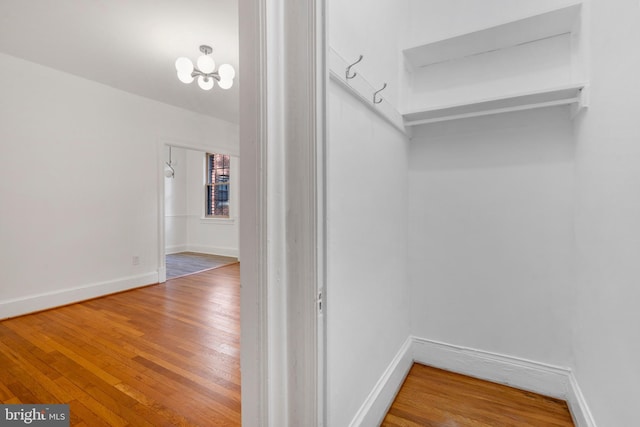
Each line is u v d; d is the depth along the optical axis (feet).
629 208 3.21
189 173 22.04
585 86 4.48
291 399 2.79
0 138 9.02
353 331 4.06
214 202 21.63
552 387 5.43
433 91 6.39
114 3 6.68
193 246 21.97
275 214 2.68
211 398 5.34
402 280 6.23
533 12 4.91
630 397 3.11
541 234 5.55
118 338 7.75
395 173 5.76
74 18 7.23
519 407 5.18
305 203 2.68
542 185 5.53
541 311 5.56
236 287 12.64
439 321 6.43
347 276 3.89
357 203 4.17
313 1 2.60
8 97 9.14
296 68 2.66
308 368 2.72
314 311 2.68
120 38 8.17
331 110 3.48
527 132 5.64
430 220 6.48
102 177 11.37
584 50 4.60
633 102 3.16
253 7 2.61
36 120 9.71
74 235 10.64
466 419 4.90
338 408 3.64
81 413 4.95
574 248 5.21
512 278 5.78
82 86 10.76
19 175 9.40
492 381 5.91
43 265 9.91
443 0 5.77
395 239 5.79
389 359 5.42
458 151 6.22
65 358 6.73
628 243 3.22
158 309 9.96
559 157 5.39
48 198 10.02
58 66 9.86
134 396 5.39
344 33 3.75
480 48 5.85
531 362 5.62
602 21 4.00
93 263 11.14
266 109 2.59
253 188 2.64
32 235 9.66
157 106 13.05
